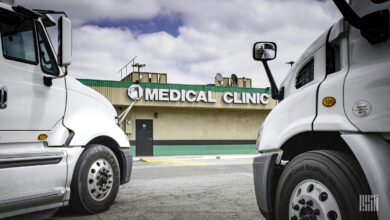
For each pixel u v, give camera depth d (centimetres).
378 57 226
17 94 379
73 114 455
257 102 2500
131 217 455
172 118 2436
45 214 402
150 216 461
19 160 370
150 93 2259
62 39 374
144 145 2353
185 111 2472
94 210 467
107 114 530
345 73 242
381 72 215
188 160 1892
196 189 702
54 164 409
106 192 484
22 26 398
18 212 365
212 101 2398
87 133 461
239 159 2000
